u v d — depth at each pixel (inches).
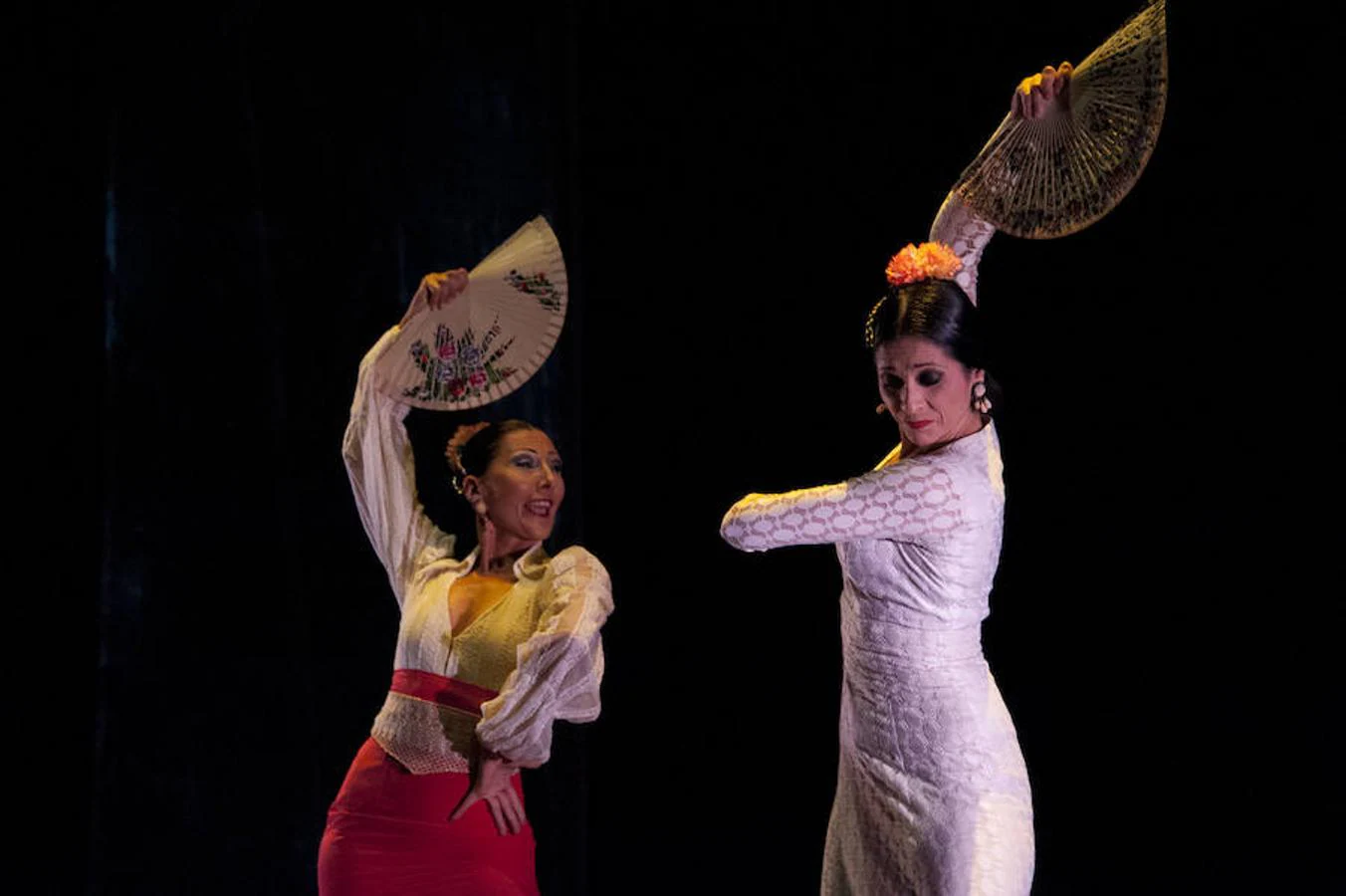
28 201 609.0
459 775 331.0
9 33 570.3
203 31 396.8
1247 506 716.0
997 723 301.3
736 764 696.4
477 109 395.9
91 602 675.4
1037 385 722.8
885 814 301.3
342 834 333.4
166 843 402.6
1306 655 705.6
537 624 335.9
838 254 701.9
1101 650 737.0
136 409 402.0
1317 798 608.1
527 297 356.2
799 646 777.6
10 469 660.1
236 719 403.2
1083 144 285.4
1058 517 745.0
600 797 668.1
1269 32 621.9
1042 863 580.4
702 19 686.5
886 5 665.0
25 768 668.1
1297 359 682.2
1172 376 703.1
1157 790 630.5
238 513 401.7
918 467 290.8
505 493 343.3
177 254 399.9
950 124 665.0
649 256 725.3
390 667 406.9
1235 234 665.6
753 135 695.7
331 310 396.2
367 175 393.7
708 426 748.0
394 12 392.2
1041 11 638.5
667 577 775.7
